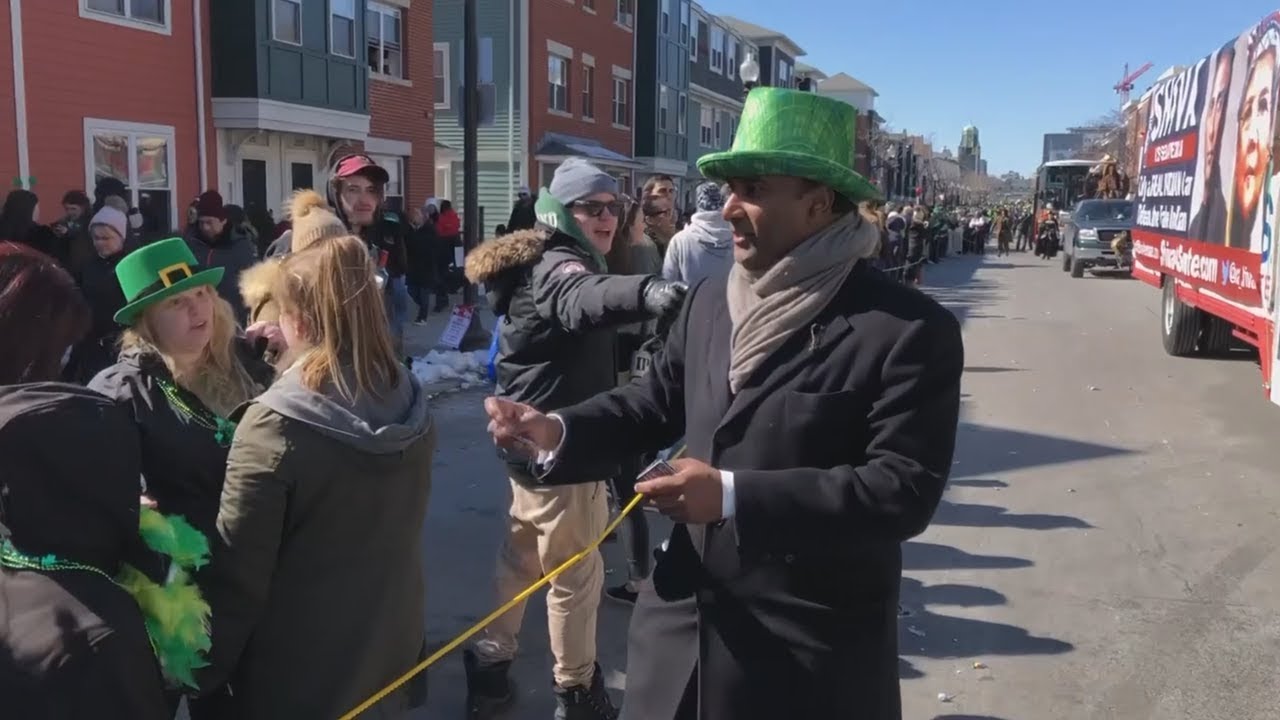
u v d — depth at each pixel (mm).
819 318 1927
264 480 2180
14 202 7711
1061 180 39781
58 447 1840
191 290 2625
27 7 13102
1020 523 5930
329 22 17531
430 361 10547
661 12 32781
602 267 3584
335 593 2279
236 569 2193
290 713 2279
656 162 33156
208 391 2693
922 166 77250
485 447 7625
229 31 15875
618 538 5602
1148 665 4141
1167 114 12023
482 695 3705
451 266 16328
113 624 1854
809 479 1792
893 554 2010
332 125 17734
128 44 14570
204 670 2197
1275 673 4070
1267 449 7648
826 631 1939
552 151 26328
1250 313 8125
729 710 1979
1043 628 4496
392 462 2330
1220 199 9219
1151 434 8195
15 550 1842
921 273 22219
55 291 1992
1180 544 5555
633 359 4395
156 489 2523
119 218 5516
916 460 1813
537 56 26172
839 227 1942
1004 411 9156
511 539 3596
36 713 1762
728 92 41438
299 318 2314
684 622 2072
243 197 16859
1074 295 21328
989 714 3758
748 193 1955
